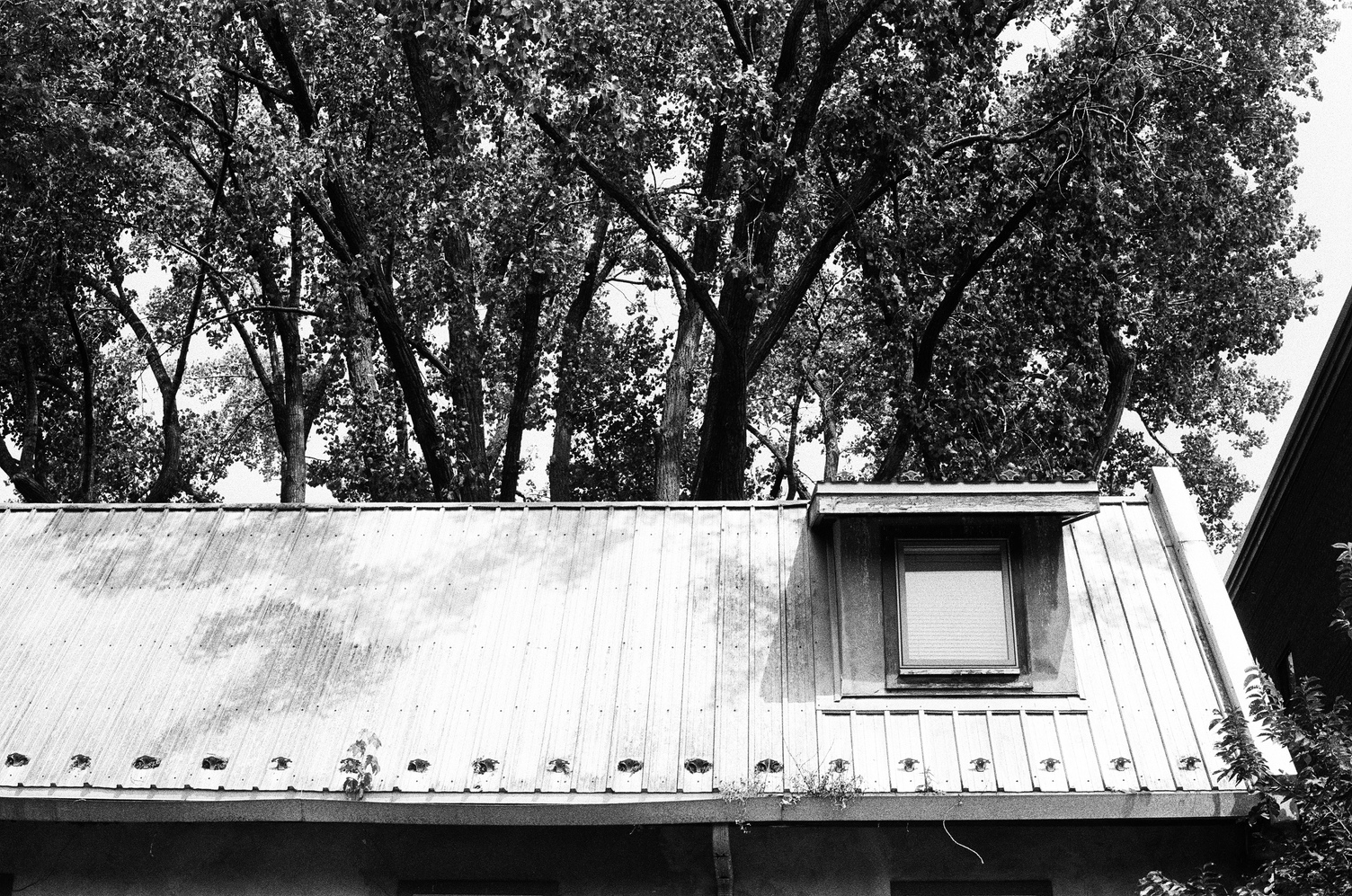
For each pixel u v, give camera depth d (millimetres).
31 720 11984
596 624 12828
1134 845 11180
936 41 21922
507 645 12633
